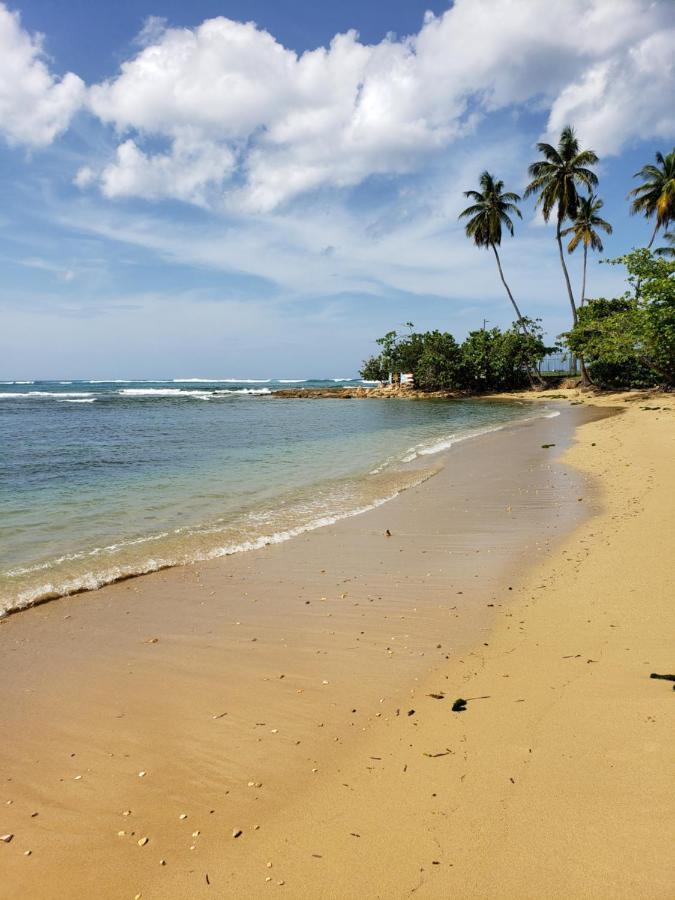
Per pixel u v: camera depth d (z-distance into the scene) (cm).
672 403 3388
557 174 4709
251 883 258
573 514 952
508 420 3064
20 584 668
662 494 1004
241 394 7969
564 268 5134
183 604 616
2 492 1204
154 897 253
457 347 6322
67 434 2489
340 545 830
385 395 6669
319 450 1919
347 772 335
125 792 323
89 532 898
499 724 371
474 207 5441
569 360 6034
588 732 350
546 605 577
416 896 245
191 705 416
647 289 3159
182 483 1314
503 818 286
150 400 6172
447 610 584
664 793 289
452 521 949
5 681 454
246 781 331
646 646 464
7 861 274
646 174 4306
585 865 252
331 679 451
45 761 352
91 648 513
